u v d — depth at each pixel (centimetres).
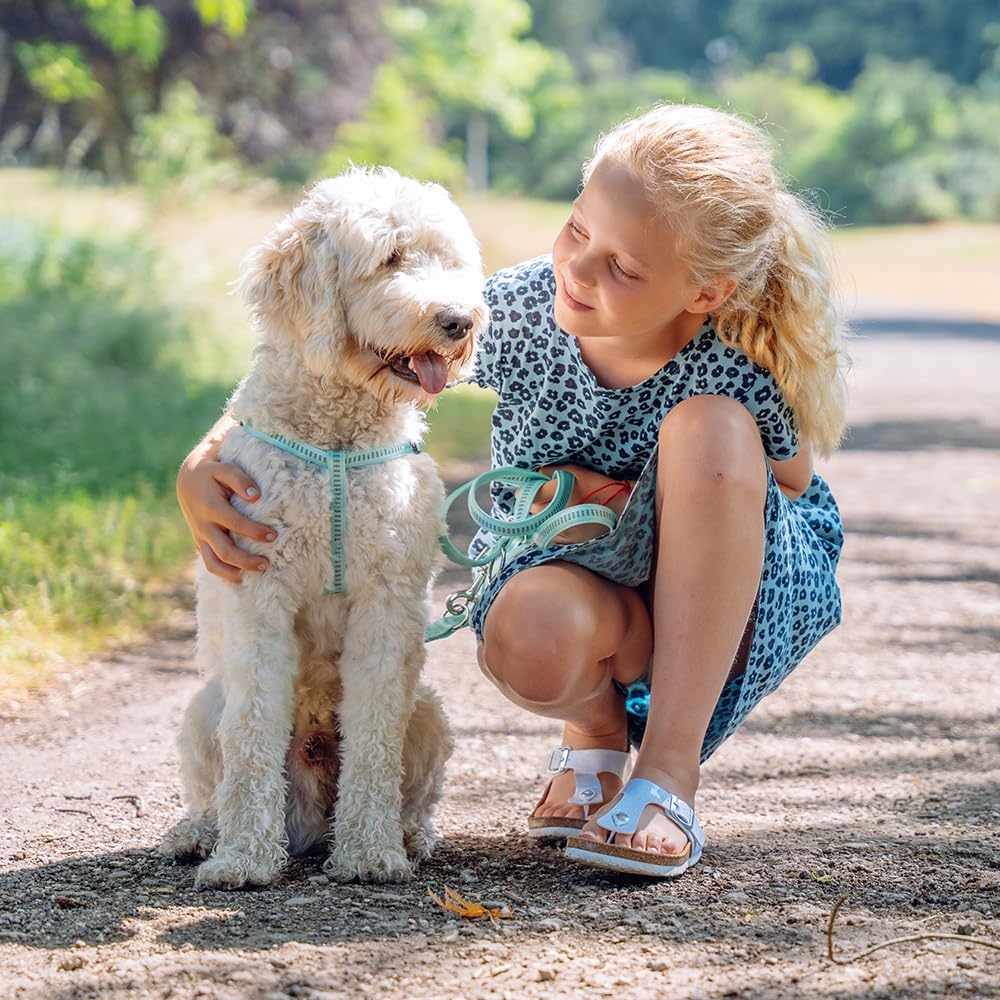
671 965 225
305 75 3033
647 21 7475
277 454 289
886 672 460
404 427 305
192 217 1423
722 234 271
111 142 2289
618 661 302
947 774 347
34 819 320
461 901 259
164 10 2578
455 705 426
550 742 388
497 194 4919
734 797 331
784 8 6844
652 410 302
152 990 217
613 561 291
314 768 313
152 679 452
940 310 2453
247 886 274
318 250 299
